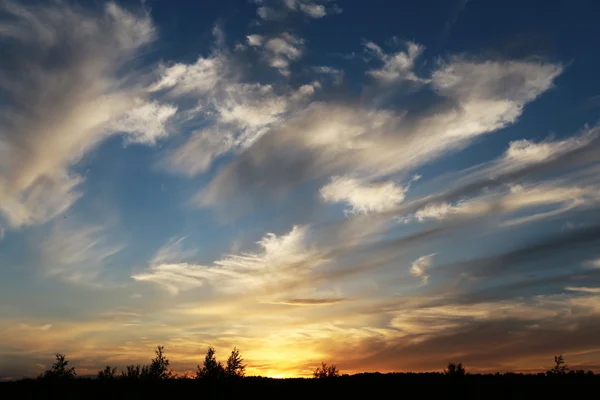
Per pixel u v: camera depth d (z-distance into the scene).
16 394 28.59
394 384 34.94
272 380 37.28
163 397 29.33
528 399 28.36
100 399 27.98
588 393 29.66
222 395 30.61
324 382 36.12
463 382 34.78
